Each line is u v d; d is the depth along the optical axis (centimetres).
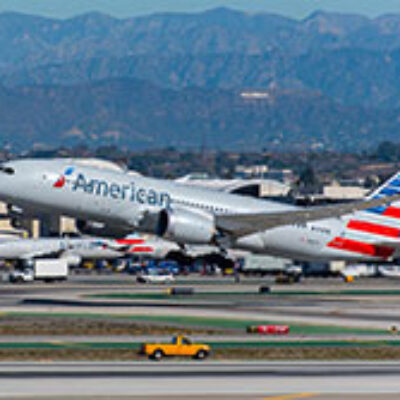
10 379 19775
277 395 18438
